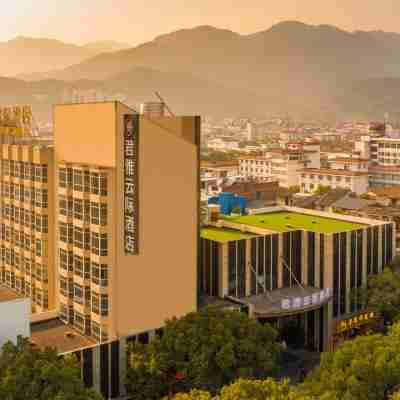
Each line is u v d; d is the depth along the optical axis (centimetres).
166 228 7475
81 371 6656
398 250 13450
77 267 7575
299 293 9050
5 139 9575
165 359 6400
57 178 7981
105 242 7112
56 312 7975
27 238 8644
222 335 6412
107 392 6881
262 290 9050
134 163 6956
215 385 6222
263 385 5125
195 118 8212
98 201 7050
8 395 5172
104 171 7000
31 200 8412
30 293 8656
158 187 7319
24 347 5712
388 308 8994
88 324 7444
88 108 7412
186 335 6500
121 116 7056
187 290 7775
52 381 5275
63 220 7750
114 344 6931
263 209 11331
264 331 6706
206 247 8744
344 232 9306
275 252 9150
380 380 5600
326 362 6275
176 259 7631
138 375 6481
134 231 7050
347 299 9450
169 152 7381
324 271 9175
